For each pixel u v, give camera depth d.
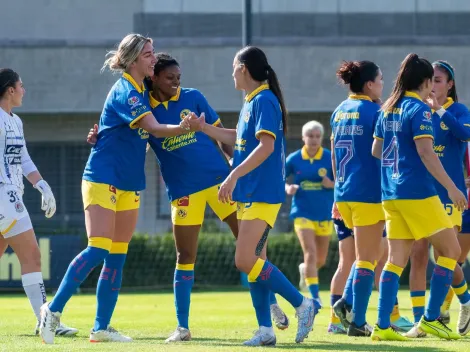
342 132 24.98
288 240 59.22
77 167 74.56
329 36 76.06
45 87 76.00
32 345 21.33
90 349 20.00
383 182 23.34
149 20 76.88
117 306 41.84
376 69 25.17
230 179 20.67
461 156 26.44
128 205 23.80
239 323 31.47
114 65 23.31
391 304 23.55
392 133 23.05
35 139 75.19
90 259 22.50
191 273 24.77
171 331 27.77
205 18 76.75
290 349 20.53
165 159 24.98
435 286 23.72
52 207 25.48
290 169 40.75
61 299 22.39
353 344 22.25
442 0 76.00
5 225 24.81
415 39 75.88
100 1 76.69
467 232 28.41
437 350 20.56
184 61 76.38
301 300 22.30
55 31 76.69
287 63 75.69
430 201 22.66
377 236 24.73
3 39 76.25
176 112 24.80
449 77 26.47
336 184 25.27
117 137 23.05
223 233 60.53
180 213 24.77
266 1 76.06
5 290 53.06
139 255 57.69
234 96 75.94
